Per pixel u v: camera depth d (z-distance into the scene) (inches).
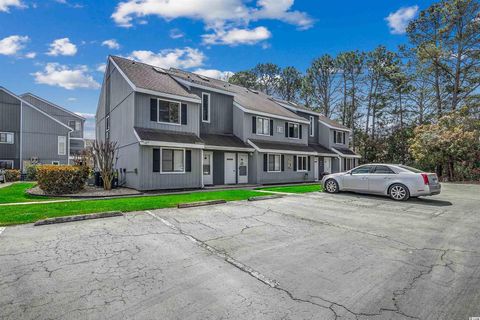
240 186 668.1
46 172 477.7
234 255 176.9
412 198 440.5
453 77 1082.1
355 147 1470.2
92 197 452.4
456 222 275.9
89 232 222.1
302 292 128.4
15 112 1006.4
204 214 298.8
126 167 597.6
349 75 1476.4
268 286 134.3
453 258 175.5
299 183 835.4
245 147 706.2
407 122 1379.2
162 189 551.8
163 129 586.6
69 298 119.6
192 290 129.0
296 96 1736.0
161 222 259.6
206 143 630.5
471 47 1021.8
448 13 1043.9
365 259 172.9
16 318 104.1
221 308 113.4
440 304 118.0
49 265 154.8
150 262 162.2
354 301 120.4
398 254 182.4
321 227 251.1
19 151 1010.7
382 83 1421.0
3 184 732.0
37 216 267.1
